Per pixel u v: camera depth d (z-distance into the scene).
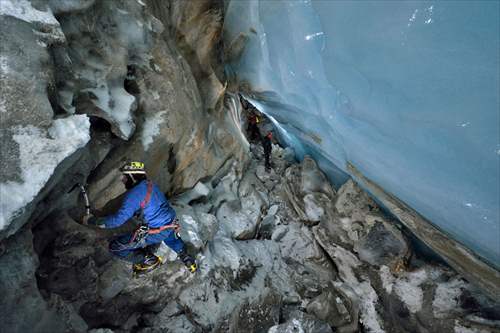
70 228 2.72
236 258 4.52
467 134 2.71
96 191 3.09
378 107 3.26
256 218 5.71
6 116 2.05
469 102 2.68
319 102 4.11
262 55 4.96
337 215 5.55
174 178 4.35
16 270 2.09
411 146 3.09
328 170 6.64
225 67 5.96
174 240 3.28
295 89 4.45
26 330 2.14
